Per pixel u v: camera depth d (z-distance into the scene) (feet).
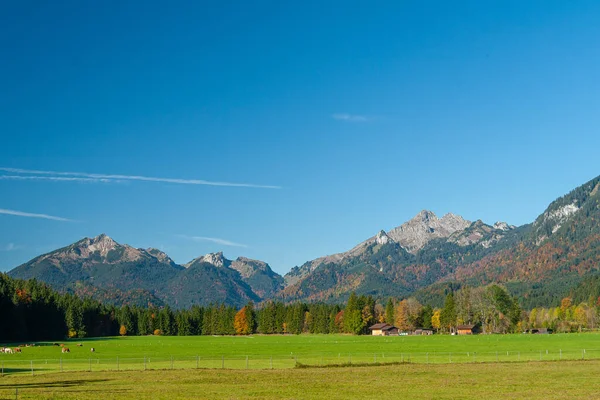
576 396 174.29
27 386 205.98
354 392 185.57
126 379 224.33
